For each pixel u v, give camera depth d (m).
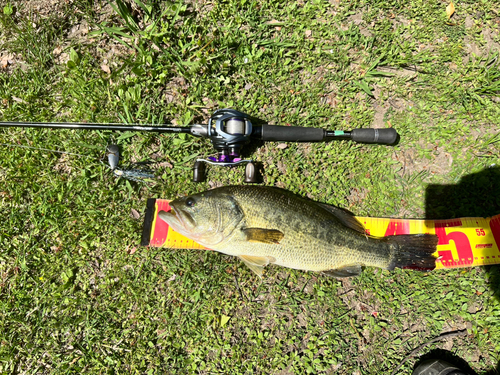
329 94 0.68
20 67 0.67
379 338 0.64
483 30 0.69
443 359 0.63
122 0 0.66
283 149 0.67
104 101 0.67
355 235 0.58
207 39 0.67
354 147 0.67
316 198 0.66
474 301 0.64
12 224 0.64
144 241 0.63
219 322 0.63
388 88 0.68
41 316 0.62
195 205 0.57
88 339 0.62
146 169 0.66
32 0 0.67
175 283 0.64
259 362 0.63
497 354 0.63
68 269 0.63
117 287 0.64
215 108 0.67
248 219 0.56
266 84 0.67
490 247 0.64
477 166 0.67
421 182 0.67
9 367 0.61
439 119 0.68
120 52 0.67
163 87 0.67
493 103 0.68
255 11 0.68
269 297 0.65
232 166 0.65
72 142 0.65
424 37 0.69
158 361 0.62
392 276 0.65
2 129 0.65
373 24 0.68
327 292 0.65
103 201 0.65
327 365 0.63
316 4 0.69
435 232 0.64
